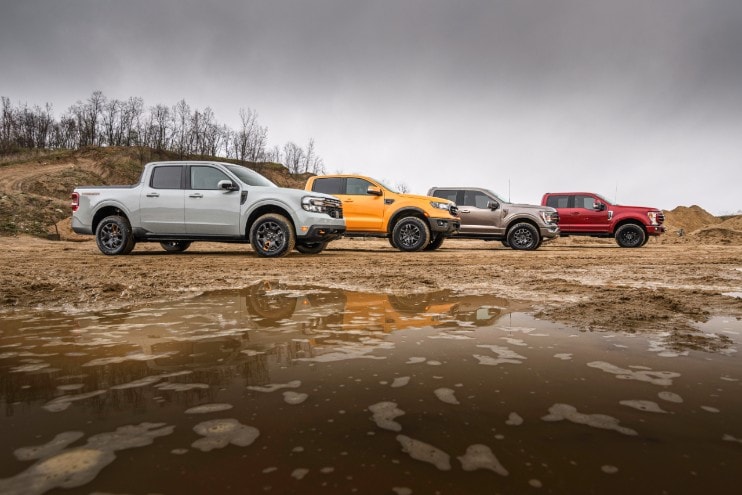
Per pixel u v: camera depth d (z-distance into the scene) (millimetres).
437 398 1127
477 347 1641
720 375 1323
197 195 6988
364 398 1125
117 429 942
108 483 737
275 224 6852
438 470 782
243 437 907
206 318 2193
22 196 22281
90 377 1291
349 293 3107
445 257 7227
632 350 1608
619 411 1049
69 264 5520
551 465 801
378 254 8086
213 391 1175
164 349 1604
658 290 3316
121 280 3652
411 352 1564
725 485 737
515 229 11039
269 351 1573
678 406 1081
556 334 1856
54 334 1842
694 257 7637
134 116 73188
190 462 806
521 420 994
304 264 5613
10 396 1140
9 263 5656
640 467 794
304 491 718
